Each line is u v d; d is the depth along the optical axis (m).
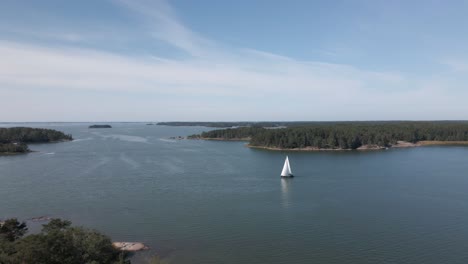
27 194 104.12
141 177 131.62
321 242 67.56
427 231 72.50
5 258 45.88
